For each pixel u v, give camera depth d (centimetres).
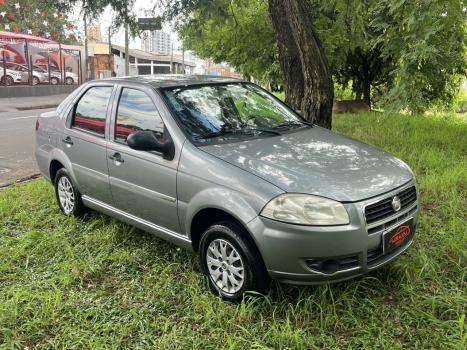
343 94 2352
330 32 1192
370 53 1641
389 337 313
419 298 356
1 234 515
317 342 314
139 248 460
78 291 392
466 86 2238
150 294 380
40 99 2561
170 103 421
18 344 321
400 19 841
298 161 363
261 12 1339
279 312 347
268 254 327
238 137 411
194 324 341
